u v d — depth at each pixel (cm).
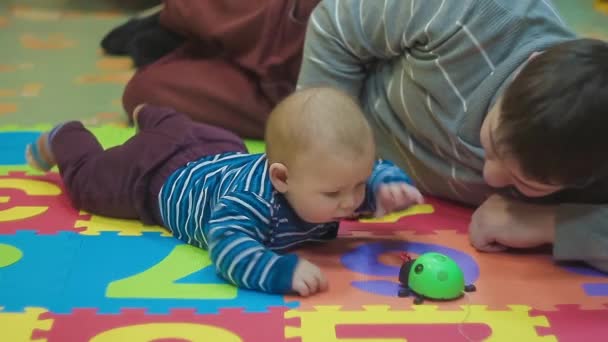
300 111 92
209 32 151
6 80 179
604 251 98
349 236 110
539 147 85
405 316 88
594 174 87
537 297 94
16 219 110
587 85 84
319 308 89
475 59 104
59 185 124
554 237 100
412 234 112
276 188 95
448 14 105
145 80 150
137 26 200
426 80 109
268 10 146
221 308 89
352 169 91
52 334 83
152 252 102
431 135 113
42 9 238
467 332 86
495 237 104
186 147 111
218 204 95
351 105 94
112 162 112
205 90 146
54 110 162
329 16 118
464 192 117
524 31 103
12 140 142
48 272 96
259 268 91
